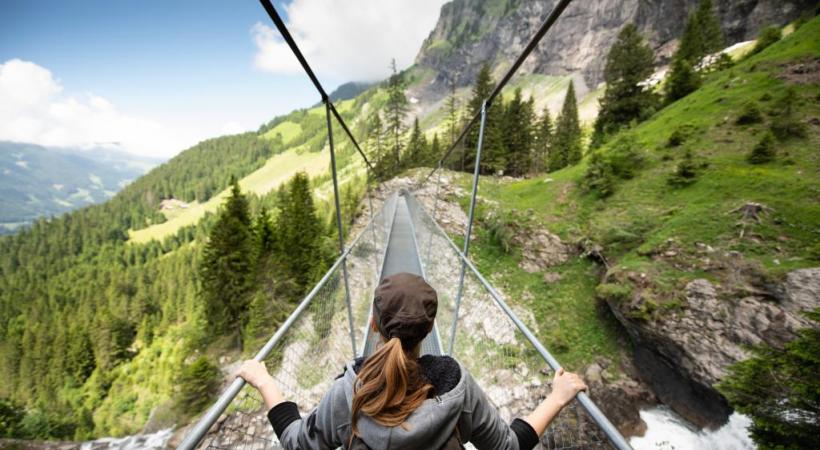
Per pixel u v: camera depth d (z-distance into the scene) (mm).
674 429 12031
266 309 19562
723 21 72500
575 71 117250
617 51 37062
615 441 945
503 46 157250
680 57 40188
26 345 44719
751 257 12133
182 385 16953
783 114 18359
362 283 4961
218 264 20047
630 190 19484
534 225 20500
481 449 947
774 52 27188
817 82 19984
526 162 36969
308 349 2281
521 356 2152
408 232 11234
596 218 18891
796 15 62062
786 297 10742
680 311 12211
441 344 4121
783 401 5883
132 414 29578
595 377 14227
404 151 48250
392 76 47875
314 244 25047
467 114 39500
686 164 17531
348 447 845
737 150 18062
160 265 76250
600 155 21922
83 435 27656
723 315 11500
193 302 45219
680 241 14078
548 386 1891
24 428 25578
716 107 23000
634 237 15977
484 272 19875
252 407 1459
